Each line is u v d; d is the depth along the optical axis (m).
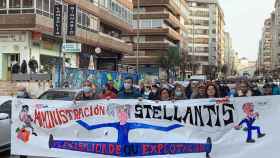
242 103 9.23
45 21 42.19
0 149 12.34
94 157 10.02
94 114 9.99
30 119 10.34
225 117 9.31
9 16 40.56
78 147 10.11
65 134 10.18
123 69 75.44
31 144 10.35
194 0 178.12
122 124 9.80
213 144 9.39
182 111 9.52
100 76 38.09
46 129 10.28
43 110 10.28
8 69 41.50
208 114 9.39
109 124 9.90
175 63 99.50
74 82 32.84
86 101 10.00
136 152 9.77
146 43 103.75
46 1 43.09
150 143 9.68
